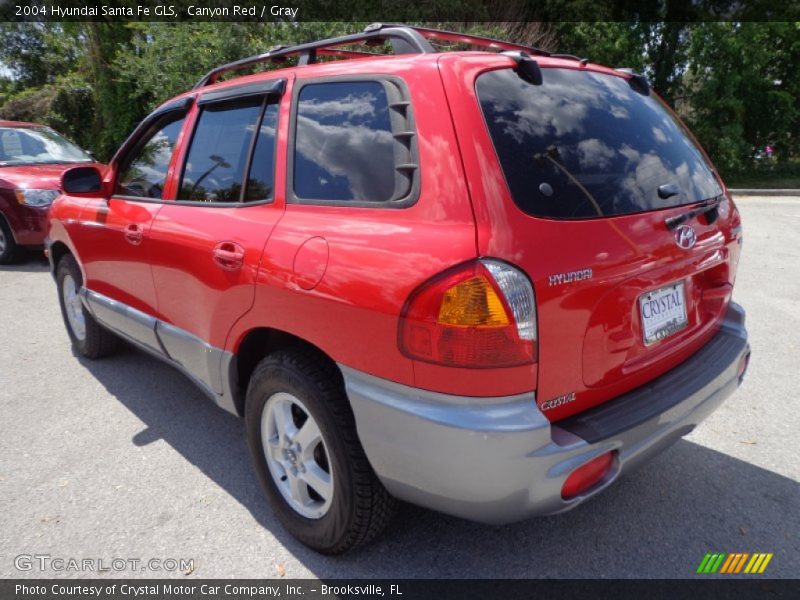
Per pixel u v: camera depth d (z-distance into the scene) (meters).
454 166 1.92
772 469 3.04
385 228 2.03
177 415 3.72
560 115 2.19
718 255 2.57
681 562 2.43
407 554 2.50
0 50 20.73
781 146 15.54
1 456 3.27
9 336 5.14
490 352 1.79
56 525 2.71
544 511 1.94
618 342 2.11
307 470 2.42
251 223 2.53
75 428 3.57
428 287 1.84
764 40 14.55
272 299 2.33
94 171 3.54
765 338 4.73
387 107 2.18
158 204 3.20
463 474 1.86
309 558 2.50
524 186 1.93
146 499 2.90
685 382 2.32
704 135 14.85
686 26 14.47
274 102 2.65
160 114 3.38
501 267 1.79
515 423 1.80
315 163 2.38
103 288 3.79
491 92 2.06
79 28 16.00
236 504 2.86
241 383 2.77
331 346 2.12
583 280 1.94
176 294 3.00
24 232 7.33
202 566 2.46
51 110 17.14
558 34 14.66
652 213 2.21
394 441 1.97
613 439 1.98
